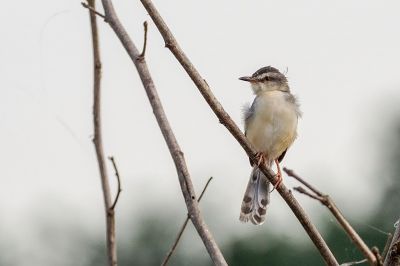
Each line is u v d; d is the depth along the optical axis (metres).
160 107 9.08
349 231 7.66
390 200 21.27
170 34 8.55
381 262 7.45
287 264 20.72
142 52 9.22
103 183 9.80
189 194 8.69
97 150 9.95
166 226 21.91
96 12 9.60
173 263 21.44
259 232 21.16
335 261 8.42
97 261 22.62
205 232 8.48
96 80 10.12
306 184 7.82
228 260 20.98
